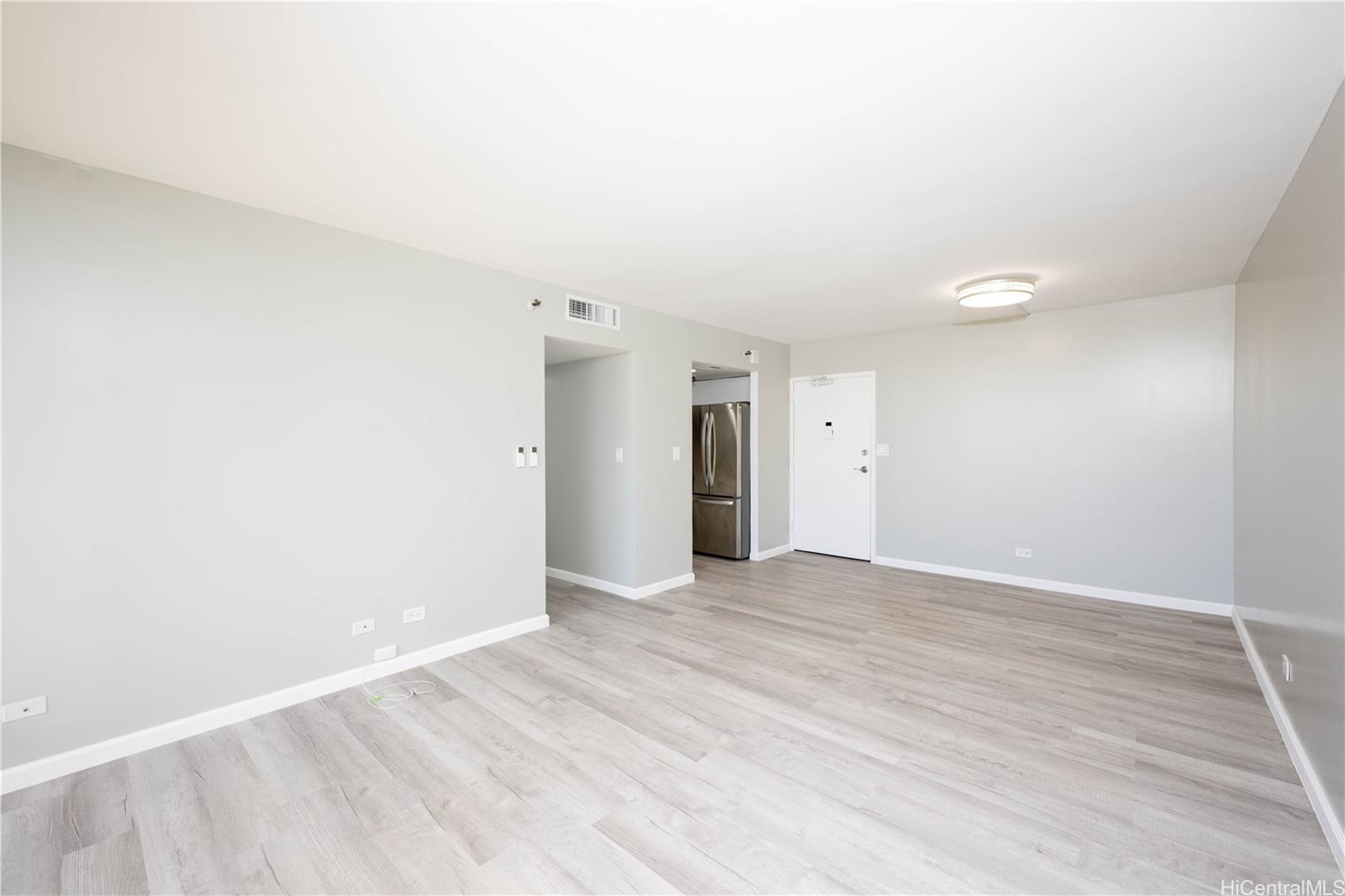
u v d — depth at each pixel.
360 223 2.81
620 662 3.26
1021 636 3.68
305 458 2.77
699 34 1.50
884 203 2.58
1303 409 2.19
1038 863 1.73
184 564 2.43
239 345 2.57
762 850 1.79
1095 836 1.84
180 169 2.26
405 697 2.82
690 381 5.05
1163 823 1.90
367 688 2.91
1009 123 1.94
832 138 2.04
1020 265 3.48
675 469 4.91
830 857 1.76
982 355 5.08
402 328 3.11
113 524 2.27
